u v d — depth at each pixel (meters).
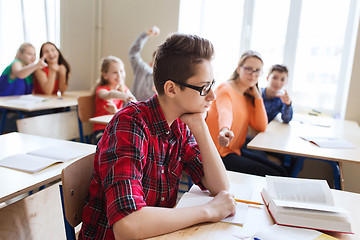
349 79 2.60
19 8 3.74
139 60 3.12
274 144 1.81
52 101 2.84
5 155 1.36
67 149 1.46
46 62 3.26
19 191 1.03
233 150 2.14
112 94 2.45
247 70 2.04
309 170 2.83
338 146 1.80
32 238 1.39
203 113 0.96
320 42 2.85
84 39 3.60
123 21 3.40
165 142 0.89
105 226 0.85
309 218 0.80
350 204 0.96
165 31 3.19
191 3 3.18
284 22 2.90
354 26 2.65
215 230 0.77
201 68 0.79
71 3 3.55
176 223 0.74
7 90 3.10
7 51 3.88
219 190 0.95
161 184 0.90
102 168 0.78
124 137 0.78
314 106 2.99
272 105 2.62
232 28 3.05
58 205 1.55
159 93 0.85
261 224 0.81
